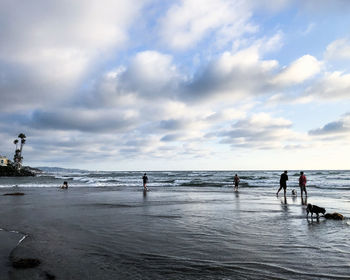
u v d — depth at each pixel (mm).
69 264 4520
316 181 37000
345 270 4176
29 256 4965
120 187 30516
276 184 32938
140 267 4367
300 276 3932
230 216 9617
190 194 19812
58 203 13984
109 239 6289
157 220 8859
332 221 8578
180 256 4953
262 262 4586
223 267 4348
